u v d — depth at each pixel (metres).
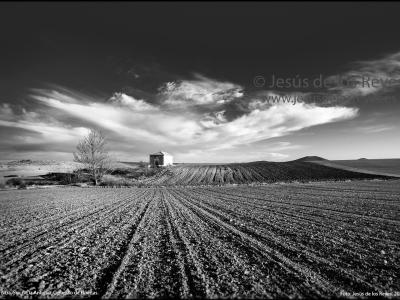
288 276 5.94
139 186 51.12
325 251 7.67
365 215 13.26
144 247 8.45
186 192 33.84
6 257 7.64
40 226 12.02
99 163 56.72
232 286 5.46
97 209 17.72
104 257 7.52
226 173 77.81
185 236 9.82
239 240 9.10
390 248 7.84
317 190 28.73
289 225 11.40
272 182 53.03
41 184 52.12
